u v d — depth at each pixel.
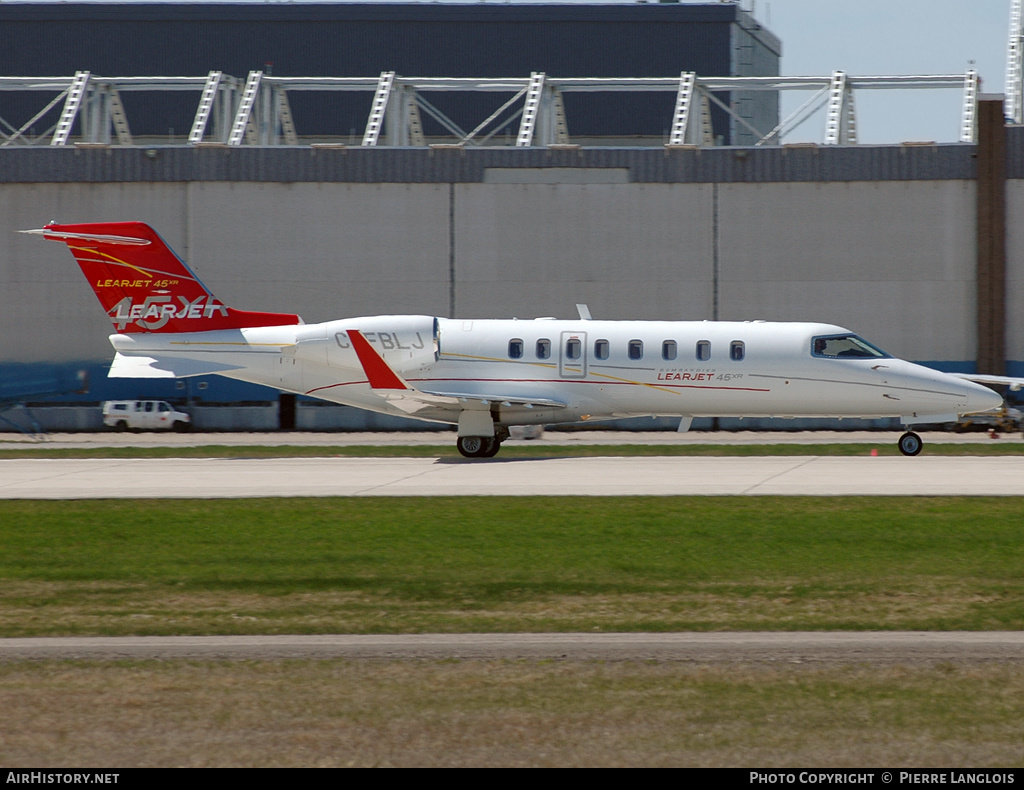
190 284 112.12
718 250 156.50
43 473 94.56
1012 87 171.12
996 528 62.03
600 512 68.44
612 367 107.62
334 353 110.50
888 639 40.97
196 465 103.12
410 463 103.00
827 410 107.44
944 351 153.88
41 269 160.75
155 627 43.62
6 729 32.50
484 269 158.62
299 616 45.28
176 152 160.12
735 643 40.59
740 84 174.62
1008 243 152.38
